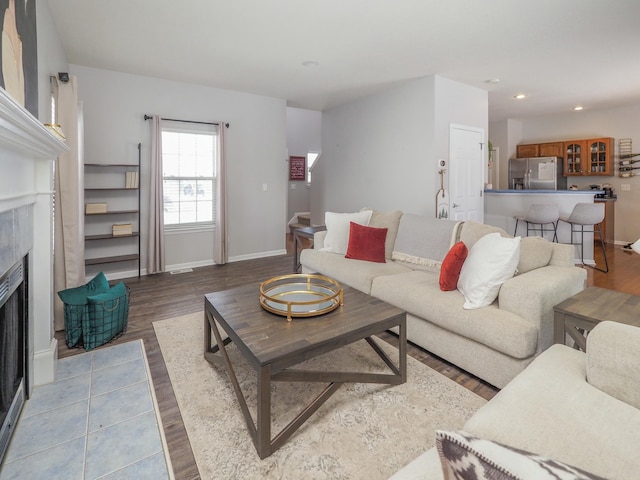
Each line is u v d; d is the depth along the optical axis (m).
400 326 1.98
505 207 5.53
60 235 2.81
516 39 3.39
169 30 3.18
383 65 4.09
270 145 5.55
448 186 4.74
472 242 2.67
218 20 3.00
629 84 4.90
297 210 8.71
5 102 1.02
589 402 1.12
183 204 4.87
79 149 3.20
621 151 6.57
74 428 1.68
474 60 3.95
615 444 0.95
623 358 1.12
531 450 0.96
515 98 5.71
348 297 2.22
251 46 3.53
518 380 1.28
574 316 1.68
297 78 4.55
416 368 2.22
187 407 1.83
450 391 1.96
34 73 1.95
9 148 1.44
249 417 1.60
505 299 2.00
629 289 3.86
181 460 1.49
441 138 4.61
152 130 4.43
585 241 5.06
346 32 3.22
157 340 2.61
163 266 4.58
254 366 1.50
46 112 2.67
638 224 6.50
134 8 2.80
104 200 4.23
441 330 2.27
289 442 1.58
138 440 1.61
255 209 5.51
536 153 7.50
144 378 2.11
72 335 2.49
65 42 3.42
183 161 4.82
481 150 5.18
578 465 0.90
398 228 3.44
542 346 1.89
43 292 2.03
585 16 2.94
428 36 3.31
